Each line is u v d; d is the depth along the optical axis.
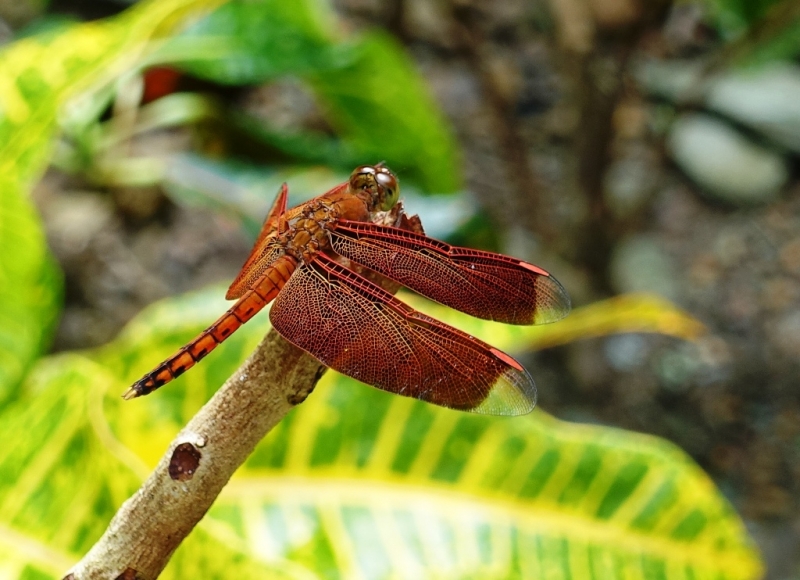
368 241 0.24
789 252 0.70
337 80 0.34
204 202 0.33
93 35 0.25
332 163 0.35
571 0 0.44
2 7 0.59
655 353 0.64
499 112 0.54
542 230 0.55
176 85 0.35
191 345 0.23
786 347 0.64
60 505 0.24
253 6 0.32
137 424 0.26
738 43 0.44
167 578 0.23
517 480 0.27
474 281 0.24
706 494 0.27
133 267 0.55
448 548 0.26
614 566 0.26
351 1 0.60
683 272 0.69
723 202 0.73
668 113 0.59
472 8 0.51
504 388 0.23
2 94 0.25
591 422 0.61
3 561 0.23
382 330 0.23
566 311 0.24
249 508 0.26
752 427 0.61
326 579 0.25
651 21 0.43
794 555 0.55
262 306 0.24
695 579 0.26
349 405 0.26
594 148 0.48
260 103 0.60
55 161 0.34
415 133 0.35
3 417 0.25
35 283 0.27
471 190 0.65
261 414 0.21
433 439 0.27
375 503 0.26
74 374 0.25
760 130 0.74
